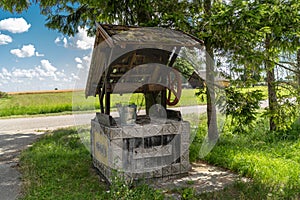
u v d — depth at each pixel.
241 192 3.58
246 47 5.19
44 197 3.71
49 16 7.69
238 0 4.71
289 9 4.83
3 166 5.43
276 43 5.21
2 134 9.70
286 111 5.46
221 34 5.02
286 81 5.99
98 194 3.75
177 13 5.25
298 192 3.55
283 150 5.66
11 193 3.97
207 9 5.84
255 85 5.77
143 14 5.81
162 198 3.54
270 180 4.00
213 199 3.53
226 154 5.38
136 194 3.54
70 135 8.59
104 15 5.76
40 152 6.32
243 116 5.43
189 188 3.88
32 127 11.27
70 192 3.88
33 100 17.05
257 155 5.33
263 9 4.61
